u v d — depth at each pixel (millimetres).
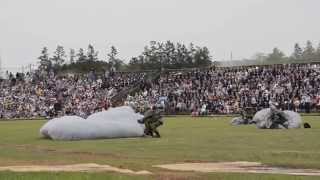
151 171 24031
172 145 39344
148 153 33812
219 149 35844
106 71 137250
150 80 124000
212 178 21812
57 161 28547
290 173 24094
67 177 21734
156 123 47938
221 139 44031
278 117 57594
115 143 41844
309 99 95000
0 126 74000
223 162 28375
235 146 37938
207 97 108312
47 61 186500
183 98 110375
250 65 118812
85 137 46938
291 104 95500
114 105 115750
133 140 44531
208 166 26531
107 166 25734
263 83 108188
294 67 111312
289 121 57781
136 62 193500
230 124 67688
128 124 48781
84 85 129000
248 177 22203
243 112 71250
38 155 32531
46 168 25031
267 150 34625
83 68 184000
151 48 196625
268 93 103438
